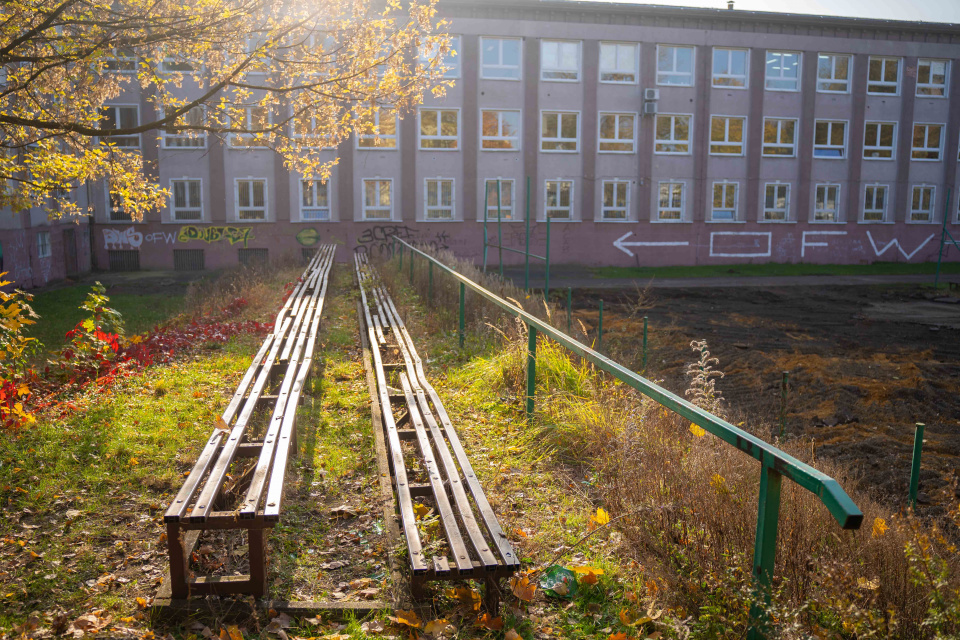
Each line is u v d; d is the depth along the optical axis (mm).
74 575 3572
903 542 3182
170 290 23500
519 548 3881
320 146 10164
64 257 26938
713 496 3617
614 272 32438
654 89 34062
